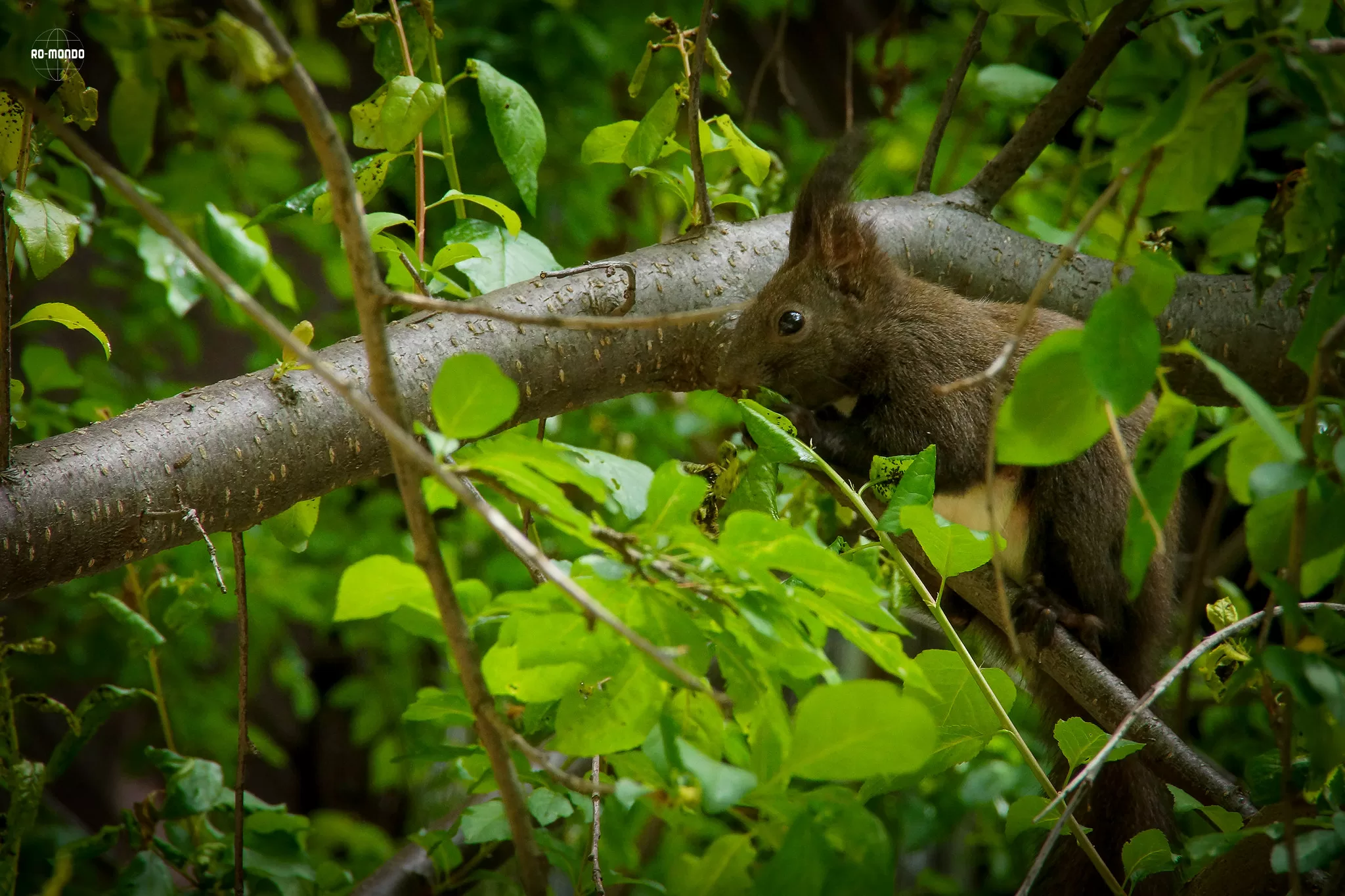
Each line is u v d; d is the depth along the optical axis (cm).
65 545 482
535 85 1065
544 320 309
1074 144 1142
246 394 530
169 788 627
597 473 523
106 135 1348
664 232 1064
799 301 736
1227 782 546
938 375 736
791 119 1116
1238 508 1058
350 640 1105
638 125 637
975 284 762
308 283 1461
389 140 541
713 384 662
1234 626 452
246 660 525
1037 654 639
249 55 305
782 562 346
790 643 348
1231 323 719
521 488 320
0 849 566
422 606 347
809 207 752
